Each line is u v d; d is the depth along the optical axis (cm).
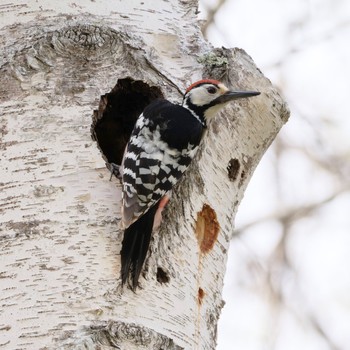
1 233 966
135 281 943
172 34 1134
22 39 1062
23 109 1027
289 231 1706
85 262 950
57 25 1077
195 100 1086
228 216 1106
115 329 900
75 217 973
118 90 1108
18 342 910
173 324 963
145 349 909
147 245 962
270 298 1669
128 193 979
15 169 997
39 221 968
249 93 1093
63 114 1025
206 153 1091
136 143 1028
